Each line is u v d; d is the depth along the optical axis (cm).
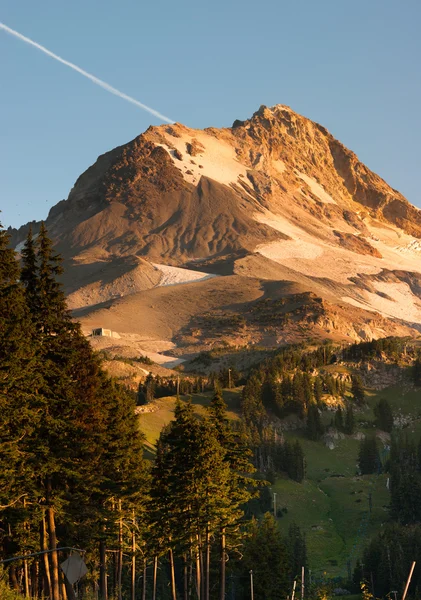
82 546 8269
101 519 8375
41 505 7225
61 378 7494
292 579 16512
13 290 6894
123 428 8900
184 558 10381
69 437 7531
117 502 8938
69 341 7831
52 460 7131
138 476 8925
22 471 6888
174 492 8569
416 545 17238
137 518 10206
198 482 8438
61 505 7325
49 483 7325
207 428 8606
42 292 7681
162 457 9000
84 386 8200
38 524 7581
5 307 6862
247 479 9388
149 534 9350
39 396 7031
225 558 9738
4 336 6656
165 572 14500
